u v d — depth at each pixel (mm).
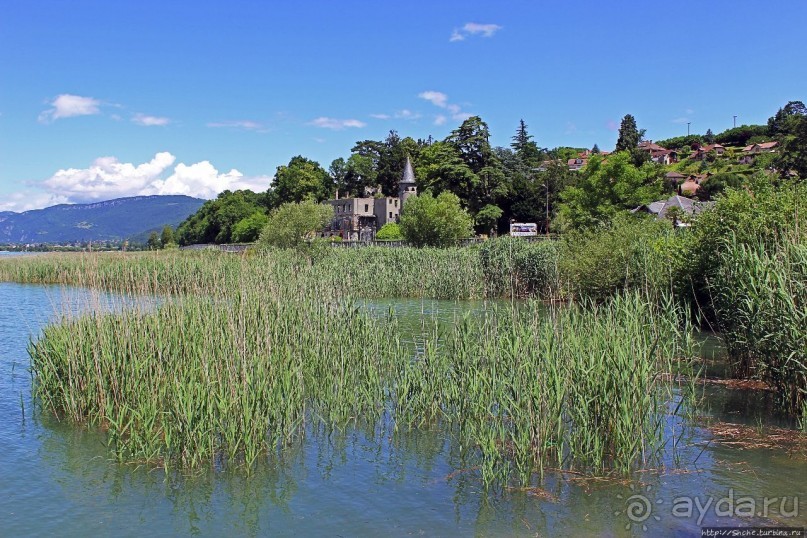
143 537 7254
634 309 12242
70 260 40156
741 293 12102
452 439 10148
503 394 9719
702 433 10070
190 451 9266
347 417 10836
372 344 13359
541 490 8172
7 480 8789
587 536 7023
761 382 12852
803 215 15508
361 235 99625
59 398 11977
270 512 7805
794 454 9117
